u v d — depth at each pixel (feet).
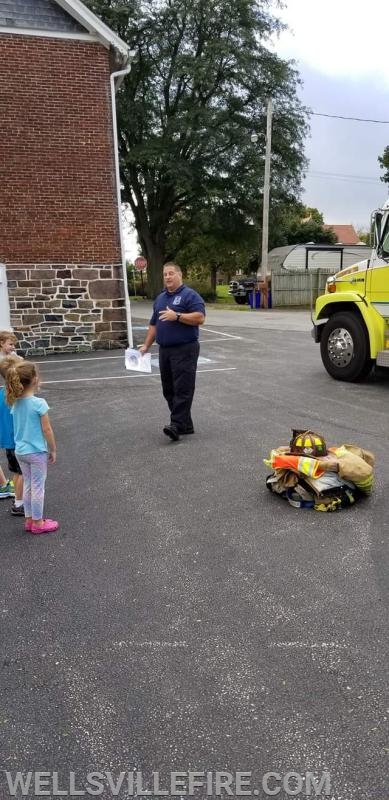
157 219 112.98
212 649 8.84
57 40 37.88
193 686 8.07
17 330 39.75
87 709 7.72
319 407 23.44
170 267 19.19
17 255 38.96
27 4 37.19
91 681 8.25
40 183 38.75
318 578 10.72
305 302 95.71
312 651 8.73
